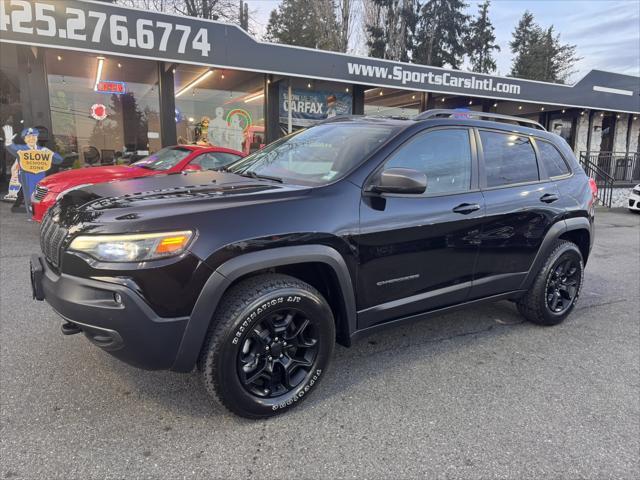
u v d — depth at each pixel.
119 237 2.22
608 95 18.02
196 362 2.47
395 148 3.04
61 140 11.73
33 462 2.21
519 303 4.13
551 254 3.98
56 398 2.75
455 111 3.57
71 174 6.87
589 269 6.44
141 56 9.67
